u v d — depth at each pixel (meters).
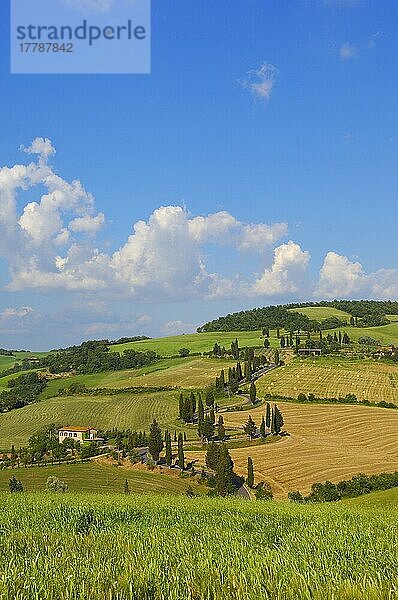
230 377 168.62
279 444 114.19
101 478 95.44
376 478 80.81
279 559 9.69
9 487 80.94
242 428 130.50
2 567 8.94
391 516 24.36
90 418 154.38
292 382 169.25
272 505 31.70
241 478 93.62
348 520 21.89
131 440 122.19
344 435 119.44
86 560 9.51
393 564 9.70
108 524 17.73
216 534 15.42
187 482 93.81
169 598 7.09
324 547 12.54
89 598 6.99
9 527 16.45
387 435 117.00
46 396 191.12
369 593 6.80
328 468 93.69
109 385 192.88
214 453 98.31
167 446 105.31
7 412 172.88
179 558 10.05
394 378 165.88
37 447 121.56
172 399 167.88
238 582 7.61
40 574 8.12
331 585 7.20
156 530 16.19
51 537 13.53
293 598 6.88
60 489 70.75
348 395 152.38
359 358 192.62
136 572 8.22
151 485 90.56
